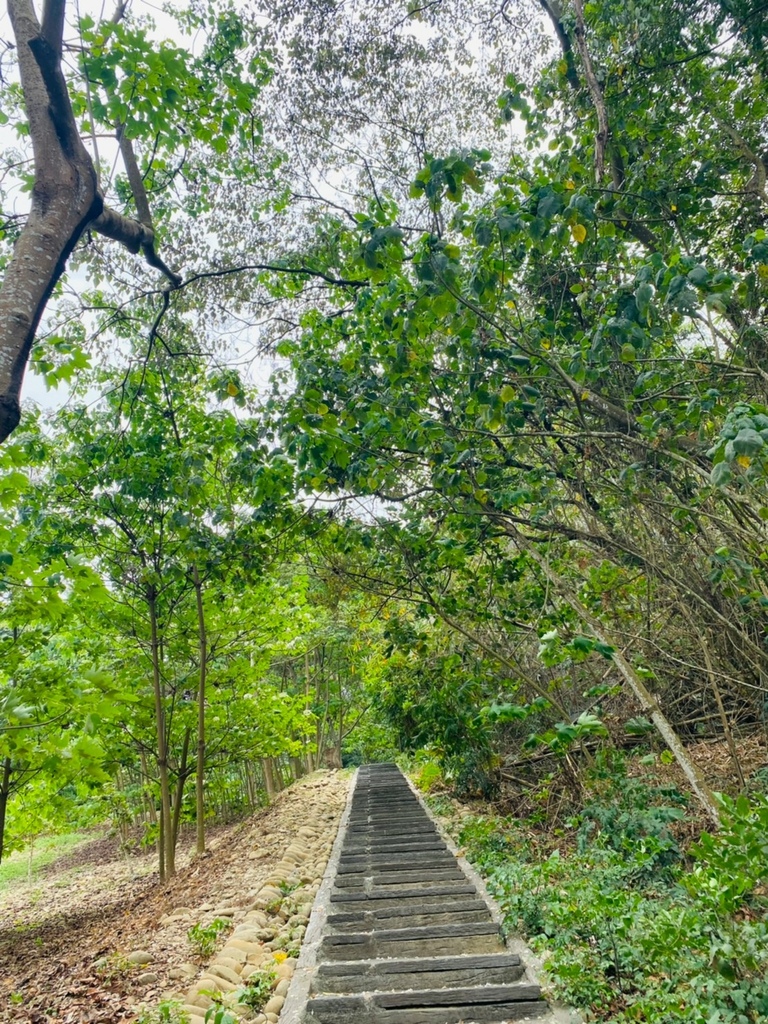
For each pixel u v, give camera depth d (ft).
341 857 21.25
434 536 19.95
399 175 22.45
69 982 15.34
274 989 11.90
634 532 16.76
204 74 14.74
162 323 22.84
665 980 9.32
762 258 11.12
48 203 8.91
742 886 8.72
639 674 14.21
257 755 33.55
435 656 26.32
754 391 14.39
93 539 25.11
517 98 15.33
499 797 25.96
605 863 14.02
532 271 17.29
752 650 15.60
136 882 36.17
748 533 13.37
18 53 9.32
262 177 21.27
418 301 12.91
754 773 16.48
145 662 28.22
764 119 17.61
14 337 7.97
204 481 20.26
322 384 17.44
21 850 34.81
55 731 11.43
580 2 16.26
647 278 11.05
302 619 32.63
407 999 10.66
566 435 14.49
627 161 17.43
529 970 11.39
